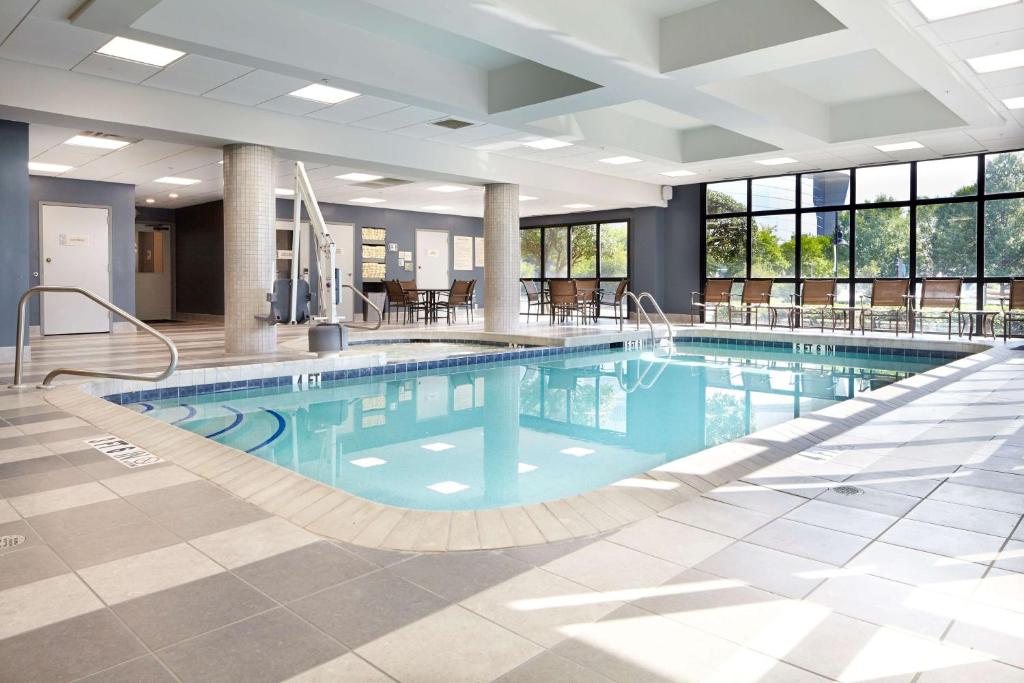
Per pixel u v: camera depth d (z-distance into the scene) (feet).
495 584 6.85
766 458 12.15
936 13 17.57
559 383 25.17
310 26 20.80
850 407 16.61
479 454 15.21
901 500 9.26
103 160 33.30
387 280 51.47
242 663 5.41
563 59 20.35
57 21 17.99
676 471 10.85
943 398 17.47
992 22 18.16
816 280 38.75
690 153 38.32
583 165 39.75
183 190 43.09
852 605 6.29
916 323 38.73
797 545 7.73
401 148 31.73
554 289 44.45
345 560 7.51
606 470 13.96
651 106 32.78
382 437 16.83
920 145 33.68
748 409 20.24
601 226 54.90
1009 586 6.66
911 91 29.58
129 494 9.97
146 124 23.63
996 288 36.04
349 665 5.38
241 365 23.17
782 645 5.60
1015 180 35.29
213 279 49.73
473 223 62.39
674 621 6.03
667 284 49.70
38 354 27.48
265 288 27.32
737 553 7.54
